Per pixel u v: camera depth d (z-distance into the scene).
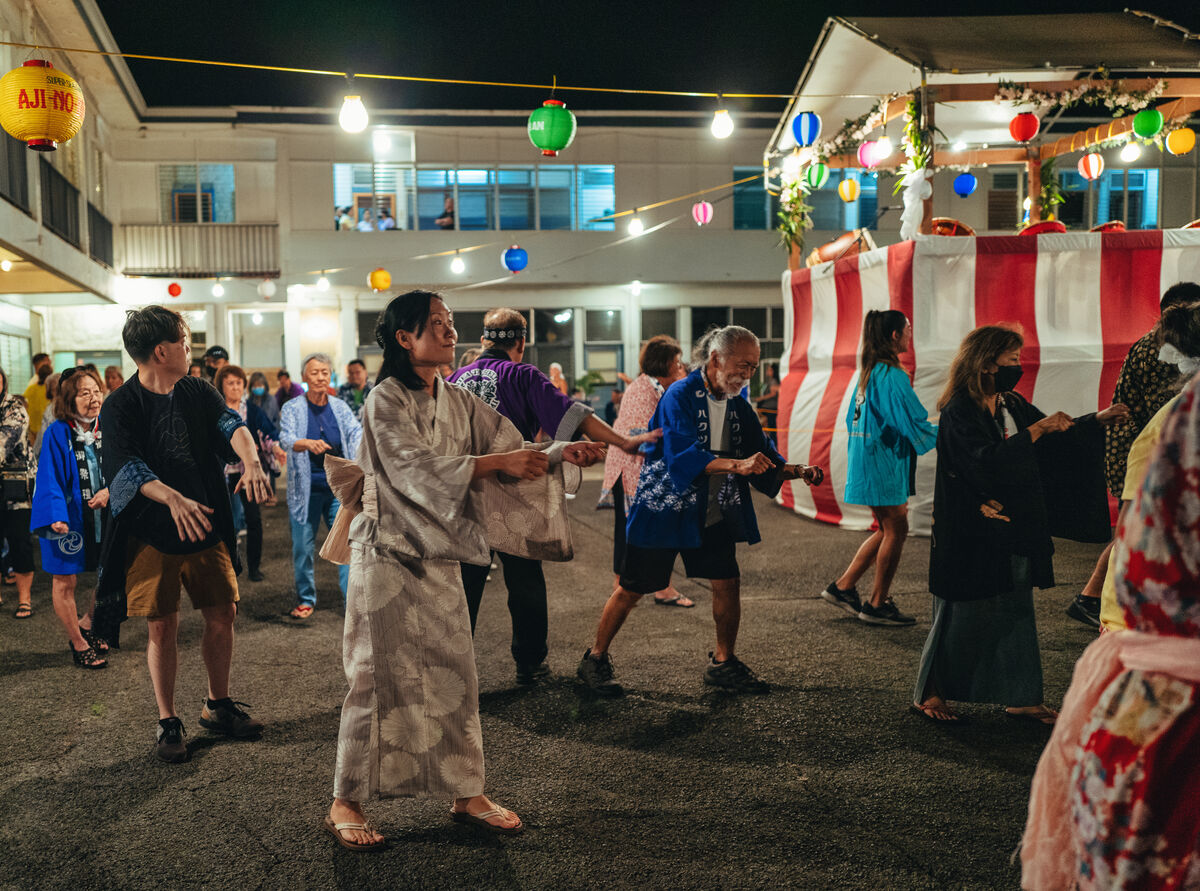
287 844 2.63
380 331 2.62
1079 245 7.35
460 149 20.11
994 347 3.31
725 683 3.90
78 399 4.49
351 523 2.63
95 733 3.55
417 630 2.54
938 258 7.37
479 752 2.63
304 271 19.84
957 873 2.41
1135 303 7.41
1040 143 10.47
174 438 3.25
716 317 21.20
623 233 20.42
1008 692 3.38
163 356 3.23
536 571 4.00
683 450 3.62
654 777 3.05
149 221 19.56
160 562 3.20
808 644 4.59
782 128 9.77
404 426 2.52
